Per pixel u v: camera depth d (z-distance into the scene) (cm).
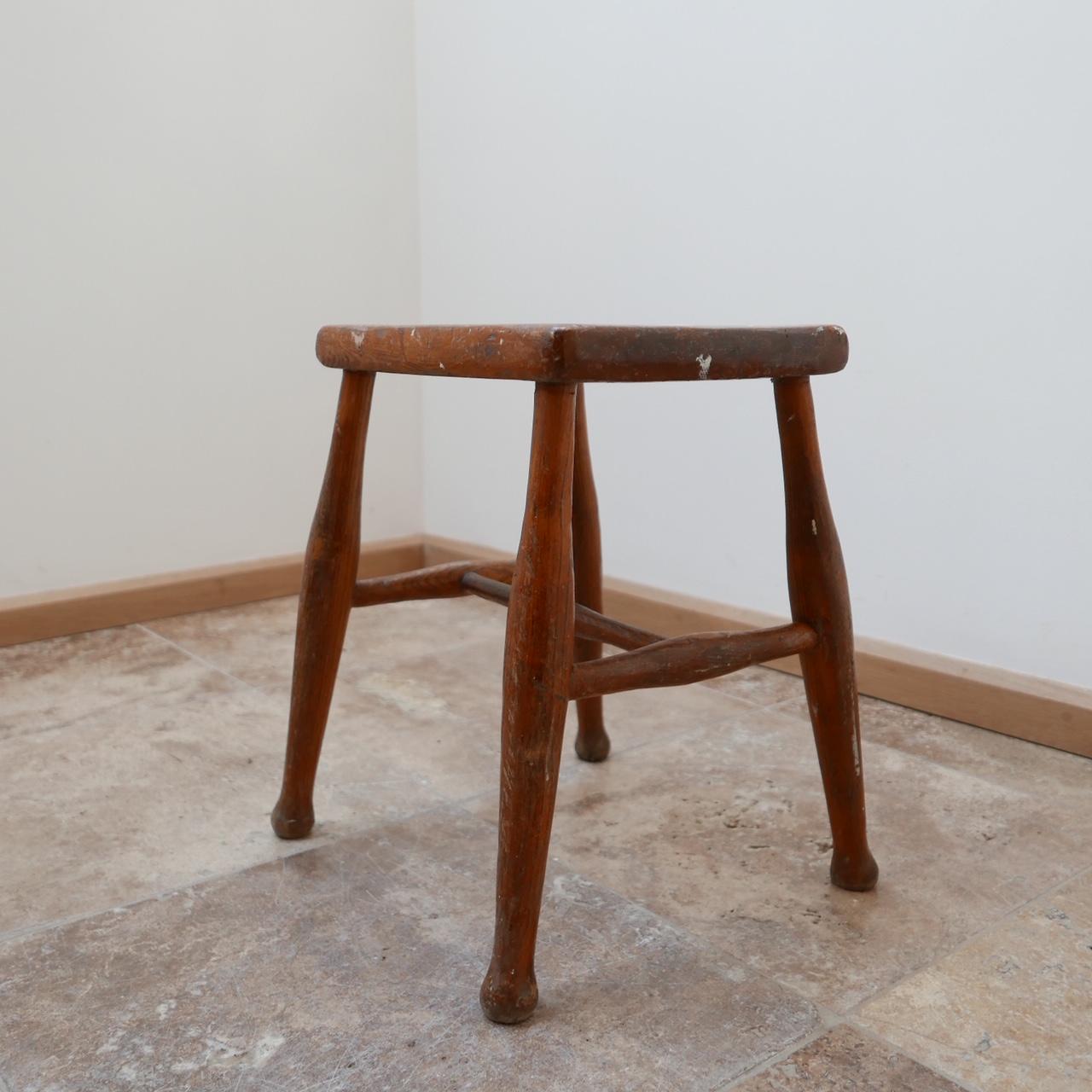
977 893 105
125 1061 81
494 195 208
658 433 184
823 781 104
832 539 100
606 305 190
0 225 178
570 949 95
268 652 180
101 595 191
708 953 95
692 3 168
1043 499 139
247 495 212
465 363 87
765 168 162
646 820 120
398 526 235
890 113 147
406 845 115
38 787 128
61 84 181
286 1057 81
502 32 200
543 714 83
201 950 95
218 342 204
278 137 206
